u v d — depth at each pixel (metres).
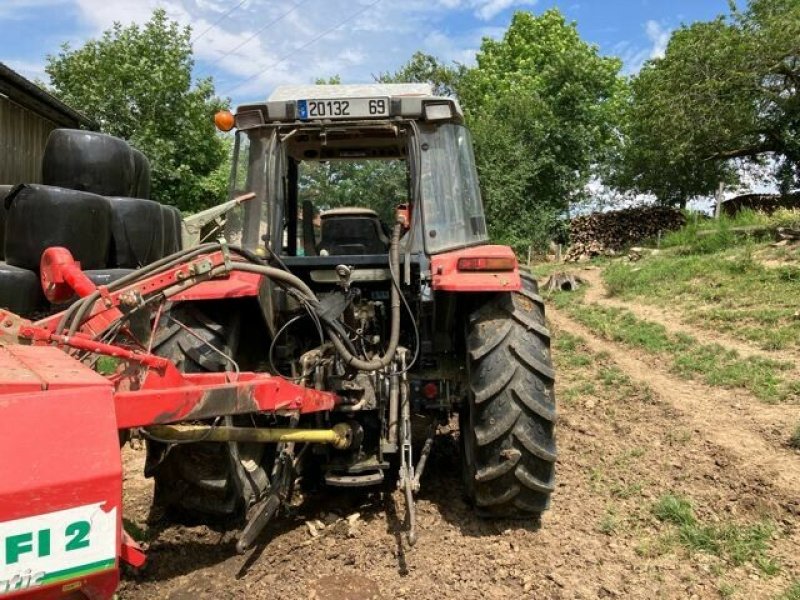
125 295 2.62
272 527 3.49
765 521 3.43
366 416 3.49
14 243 5.75
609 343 8.21
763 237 13.35
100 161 6.77
